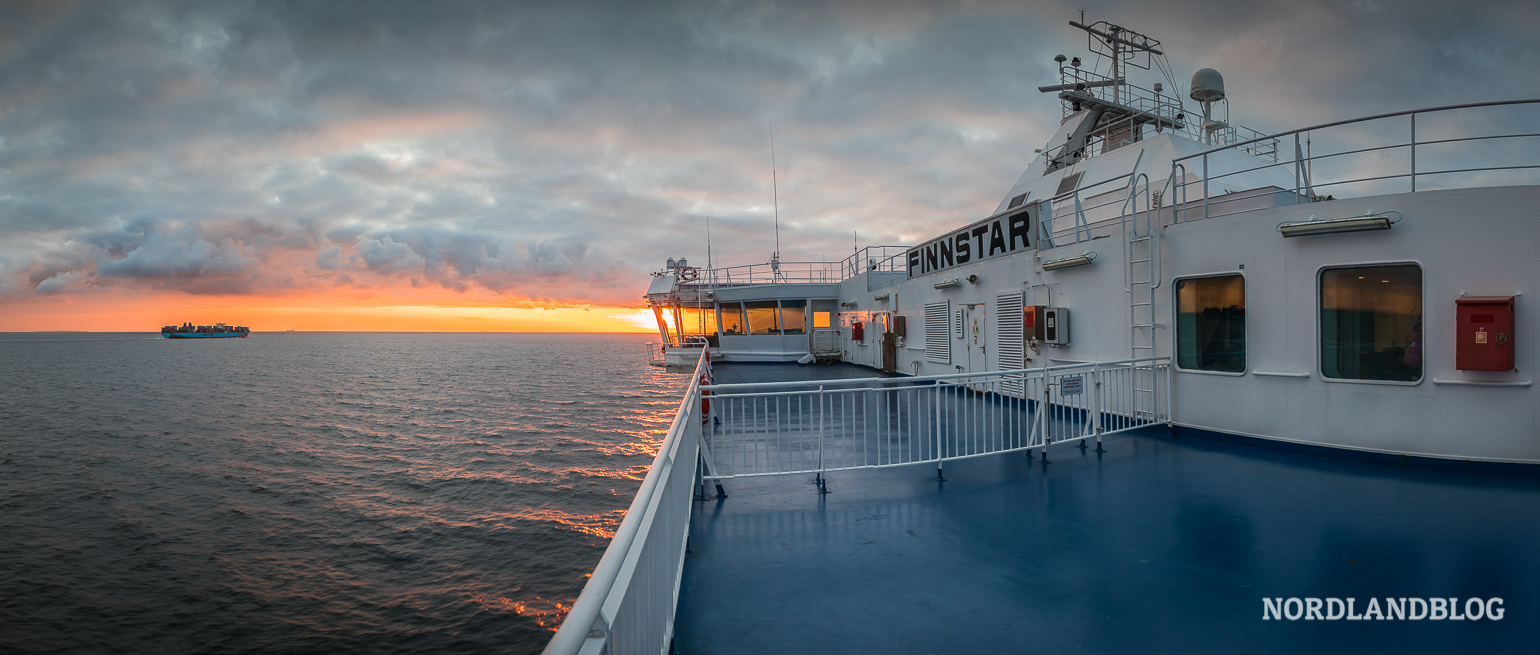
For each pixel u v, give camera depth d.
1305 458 8.39
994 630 3.92
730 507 6.74
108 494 31.31
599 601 1.56
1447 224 7.54
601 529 25.72
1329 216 8.27
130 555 23.03
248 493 31.34
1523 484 6.95
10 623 18.02
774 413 14.06
